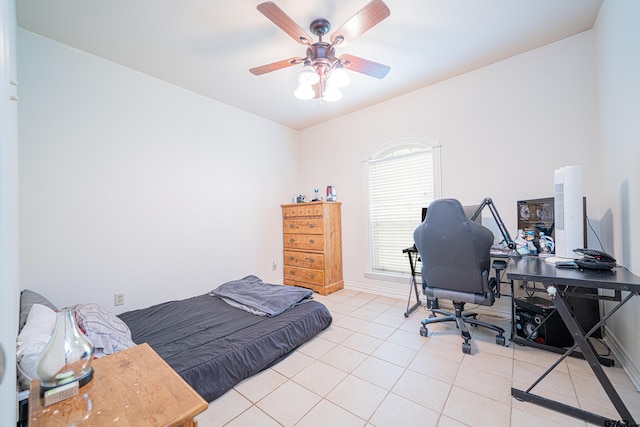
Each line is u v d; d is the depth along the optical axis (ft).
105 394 2.44
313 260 12.23
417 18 6.66
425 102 10.27
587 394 4.91
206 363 5.16
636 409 4.44
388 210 11.60
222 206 11.09
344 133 12.89
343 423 4.46
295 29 5.61
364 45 7.73
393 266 11.53
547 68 7.93
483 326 7.26
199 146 10.36
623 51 5.43
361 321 8.71
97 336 4.55
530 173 8.23
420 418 4.52
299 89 7.11
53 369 2.42
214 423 4.51
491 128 8.88
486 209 8.88
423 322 7.62
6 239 1.38
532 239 7.31
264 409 4.83
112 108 8.15
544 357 6.28
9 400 1.45
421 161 10.60
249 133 12.32
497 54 8.30
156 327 6.77
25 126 6.65
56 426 2.06
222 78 9.25
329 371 5.96
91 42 7.25
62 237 7.17
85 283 7.52
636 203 5.13
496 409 4.67
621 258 5.89
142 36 7.06
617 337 6.07
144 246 8.73
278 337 6.51
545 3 6.29
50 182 7.01
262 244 12.67
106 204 7.97
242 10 6.23
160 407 2.28
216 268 10.77
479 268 6.54
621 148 5.71
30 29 6.68
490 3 6.23
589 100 7.36
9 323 1.46
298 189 14.69
